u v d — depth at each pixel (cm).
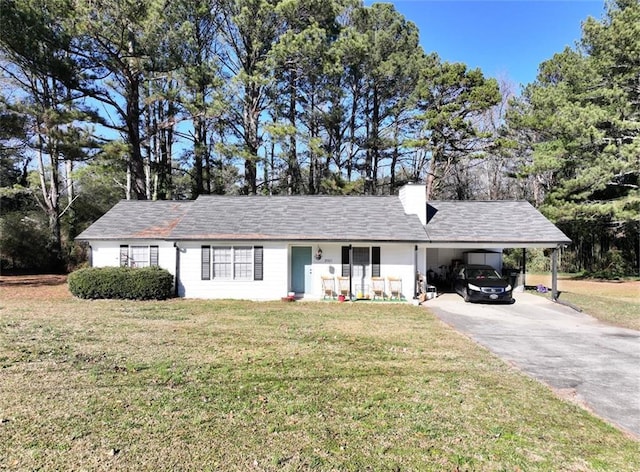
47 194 2605
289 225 1644
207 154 2634
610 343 887
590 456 407
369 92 3070
